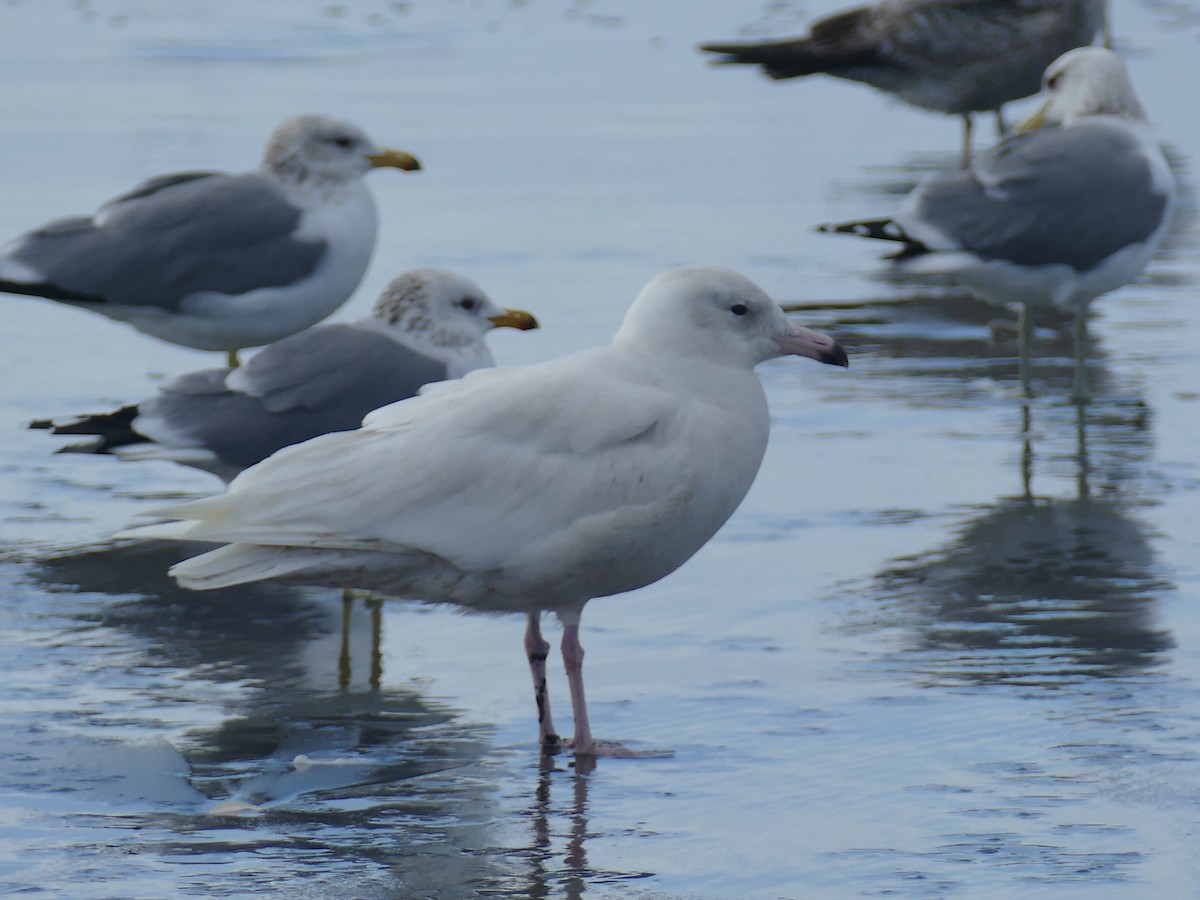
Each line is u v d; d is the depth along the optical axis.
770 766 8.88
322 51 33.25
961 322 18.48
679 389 9.41
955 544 12.32
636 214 22.47
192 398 12.33
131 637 10.80
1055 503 13.16
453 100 29.23
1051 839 7.95
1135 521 12.73
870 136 27.81
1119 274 15.81
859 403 15.81
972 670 10.09
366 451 9.00
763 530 12.72
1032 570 11.77
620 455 9.01
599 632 10.93
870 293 19.50
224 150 24.81
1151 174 15.88
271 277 14.68
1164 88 28.94
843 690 9.85
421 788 8.66
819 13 36.31
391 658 10.55
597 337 17.20
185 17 36.69
